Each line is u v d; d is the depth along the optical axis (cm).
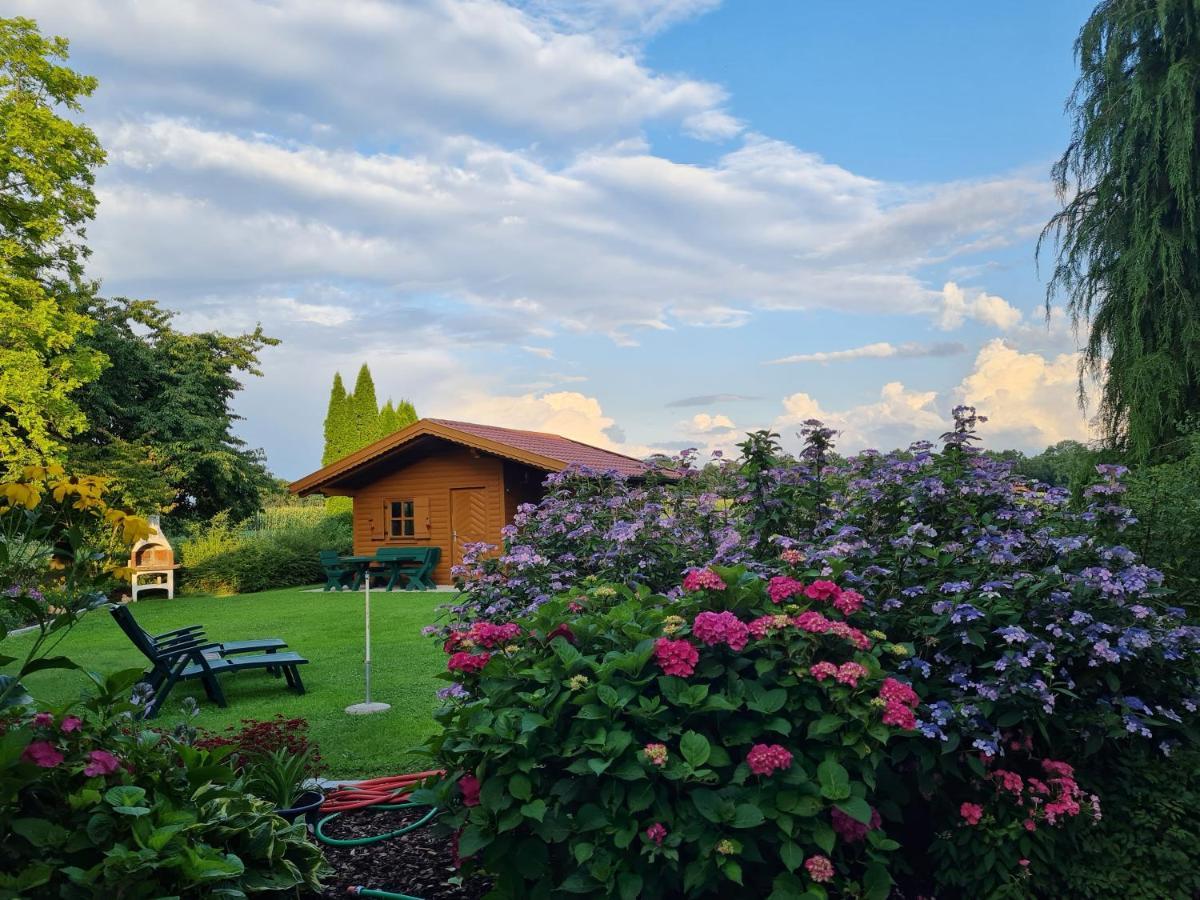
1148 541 424
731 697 264
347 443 3662
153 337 2291
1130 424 841
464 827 258
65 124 1544
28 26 1548
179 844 223
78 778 232
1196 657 324
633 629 282
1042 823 284
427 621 1137
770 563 409
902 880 299
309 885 292
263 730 392
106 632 1093
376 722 569
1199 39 840
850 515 418
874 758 257
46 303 1518
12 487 287
